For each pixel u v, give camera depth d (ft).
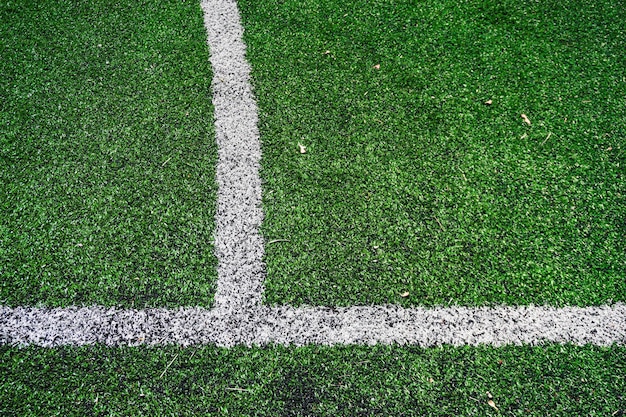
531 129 8.81
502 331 7.06
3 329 6.98
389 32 9.89
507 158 8.51
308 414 6.50
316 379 6.72
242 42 9.75
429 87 9.25
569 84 9.33
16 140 8.57
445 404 6.59
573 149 8.63
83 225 7.78
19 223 7.79
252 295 7.30
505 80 9.36
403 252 7.63
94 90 9.09
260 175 8.28
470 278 7.44
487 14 10.14
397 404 6.58
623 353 6.93
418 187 8.19
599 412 6.55
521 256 7.62
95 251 7.57
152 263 7.50
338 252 7.61
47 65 9.39
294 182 8.21
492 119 8.91
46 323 7.04
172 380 6.68
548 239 7.77
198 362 6.81
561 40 9.84
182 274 7.43
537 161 8.49
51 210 7.91
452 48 9.72
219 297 7.28
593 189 8.25
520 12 10.18
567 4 10.27
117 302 7.20
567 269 7.54
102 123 8.73
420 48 9.71
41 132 8.64
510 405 6.59
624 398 6.64
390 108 8.99
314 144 8.58
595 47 9.77
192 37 9.77
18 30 9.81
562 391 6.68
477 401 6.61
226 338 6.98
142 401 6.56
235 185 8.18
